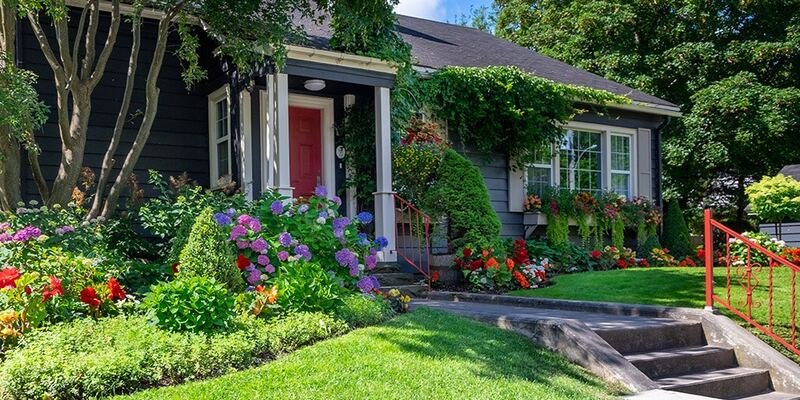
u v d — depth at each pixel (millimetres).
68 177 7145
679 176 19906
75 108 7340
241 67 8055
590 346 5184
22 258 5145
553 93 12234
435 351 4863
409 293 8641
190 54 8336
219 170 9945
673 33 19781
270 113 8641
